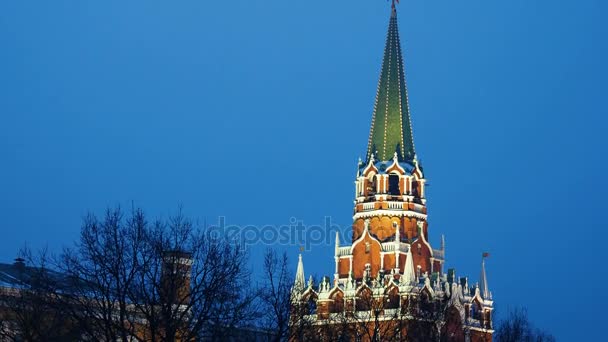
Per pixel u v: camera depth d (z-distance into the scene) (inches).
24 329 4072.3
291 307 4699.8
